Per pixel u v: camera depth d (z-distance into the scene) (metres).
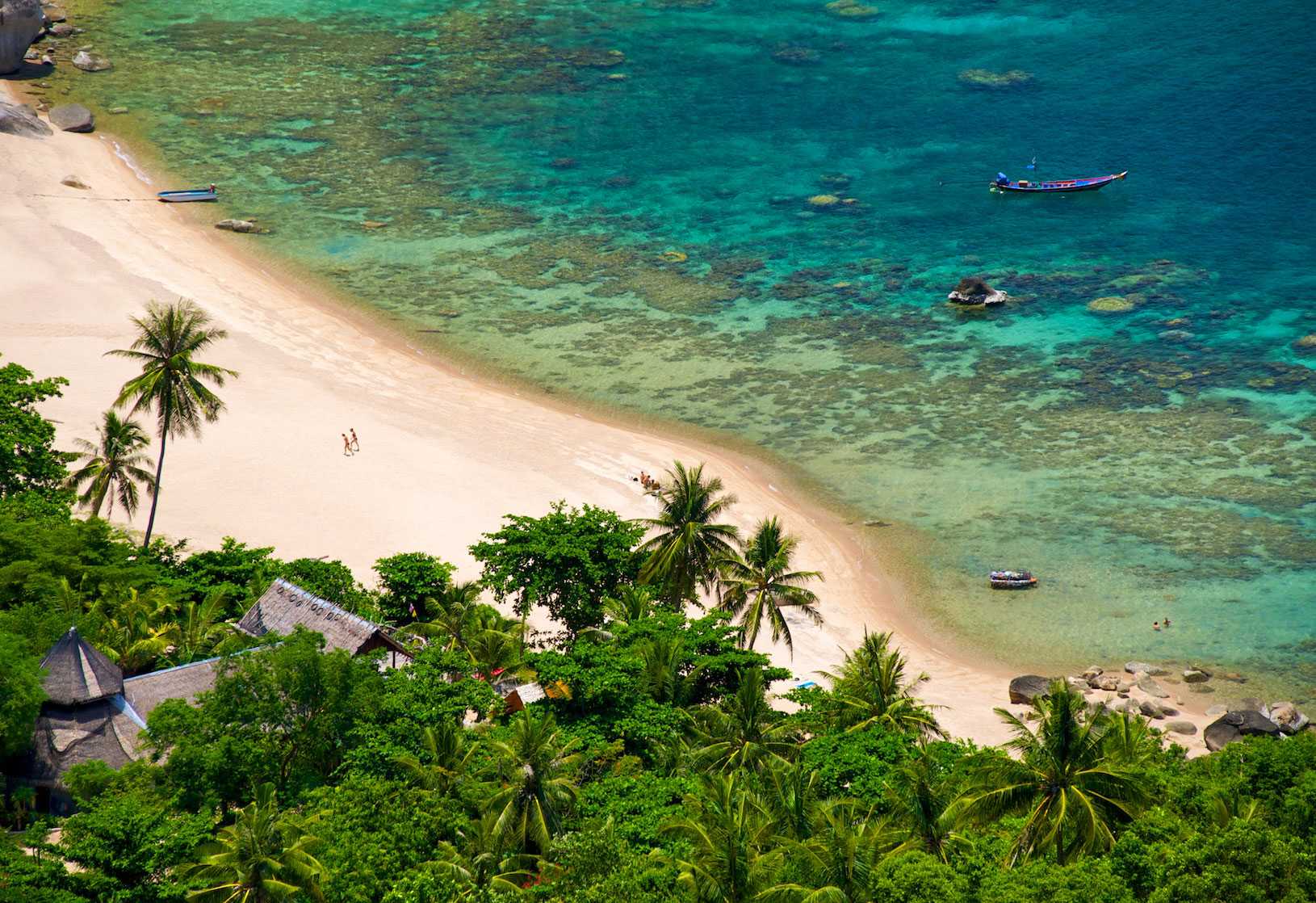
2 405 87.12
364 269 151.25
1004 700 88.44
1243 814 57.50
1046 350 137.62
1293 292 148.38
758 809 55.62
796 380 132.50
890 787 59.50
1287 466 116.88
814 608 97.06
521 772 56.81
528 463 112.06
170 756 56.75
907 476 116.62
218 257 148.75
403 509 101.94
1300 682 91.94
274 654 60.75
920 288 151.00
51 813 59.34
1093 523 109.88
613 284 151.62
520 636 78.69
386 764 58.19
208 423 111.69
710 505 84.50
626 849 52.88
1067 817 53.34
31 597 70.69
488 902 47.34
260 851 48.34
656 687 71.75
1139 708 88.06
